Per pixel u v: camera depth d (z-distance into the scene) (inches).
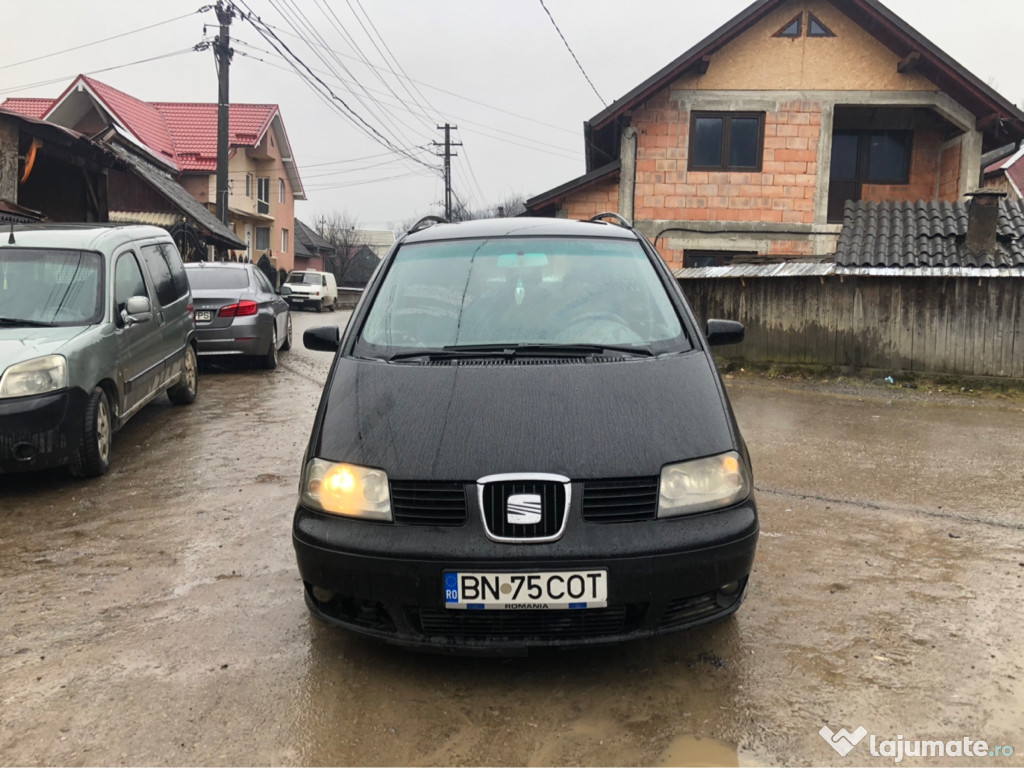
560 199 662.5
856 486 215.6
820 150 623.8
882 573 153.9
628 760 97.0
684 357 135.7
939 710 107.1
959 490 212.2
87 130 1173.7
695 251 642.8
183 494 205.5
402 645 110.7
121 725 104.3
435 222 198.5
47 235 245.4
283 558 162.4
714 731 102.7
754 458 246.8
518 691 112.7
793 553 164.6
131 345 245.6
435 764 96.7
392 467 112.5
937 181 668.7
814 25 618.2
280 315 477.7
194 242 816.3
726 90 625.9
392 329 147.4
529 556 105.5
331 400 129.6
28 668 118.8
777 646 124.8
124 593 145.5
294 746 100.0
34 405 194.1
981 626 131.6
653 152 634.2
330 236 2420.0
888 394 377.1
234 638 128.4
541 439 113.7
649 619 108.7
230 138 1288.1
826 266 420.5
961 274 388.5
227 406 326.6
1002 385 386.6
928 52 587.8
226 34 841.5
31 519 186.5
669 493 111.0
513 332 144.6
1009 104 591.2
